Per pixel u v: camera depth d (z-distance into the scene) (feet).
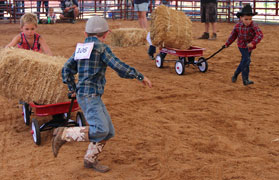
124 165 14.67
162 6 30.99
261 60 36.91
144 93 25.20
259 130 18.29
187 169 14.23
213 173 13.89
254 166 14.43
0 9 79.56
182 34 31.27
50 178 13.61
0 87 17.19
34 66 16.67
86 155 14.21
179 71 30.73
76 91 13.67
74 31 63.82
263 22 78.28
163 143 16.80
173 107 22.06
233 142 16.84
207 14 52.21
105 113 13.76
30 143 16.90
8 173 13.97
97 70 13.19
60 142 13.61
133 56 40.14
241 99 23.76
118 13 90.33
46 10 83.97
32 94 16.87
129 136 17.65
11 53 17.40
